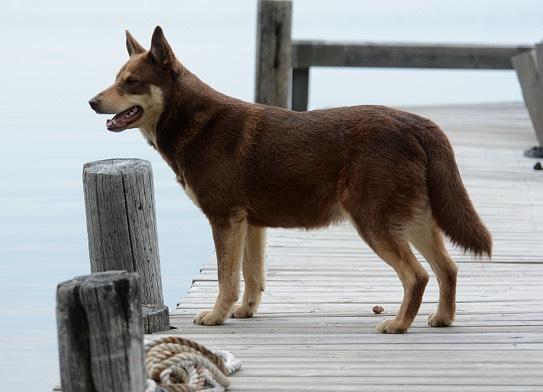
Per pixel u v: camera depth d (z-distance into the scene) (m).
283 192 9.26
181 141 9.56
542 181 16.31
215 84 32.38
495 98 35.97
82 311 6.11
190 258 15.34
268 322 9.51
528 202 14.84
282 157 9.21
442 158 8.84
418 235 9.00
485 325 9.20
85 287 6.07
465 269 11.40
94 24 76.88
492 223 13.60
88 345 6.14
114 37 62.00
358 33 61.06
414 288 8.91
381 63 20.75
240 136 9.38
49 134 25.89
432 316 9.25
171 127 9.60
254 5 108.12
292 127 9.27
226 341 8.83
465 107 25.64
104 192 9.05
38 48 54.31
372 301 10.20
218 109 9.52
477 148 19.23
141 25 72.31
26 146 24.14
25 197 19.34
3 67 43.00
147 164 9.28
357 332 9.06
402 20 83.44
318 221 9.32
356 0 133.62
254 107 9.55
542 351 8.35
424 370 7.87
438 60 21.03
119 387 6.15
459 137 20.50
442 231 8.88
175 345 7.38
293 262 11.83
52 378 11.26
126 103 9.55
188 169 9.55
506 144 19.73
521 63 18.50
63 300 6.13
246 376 7.78
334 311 9.86
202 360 7.33
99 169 9.12
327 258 12.02
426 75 44.97
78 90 35.09
